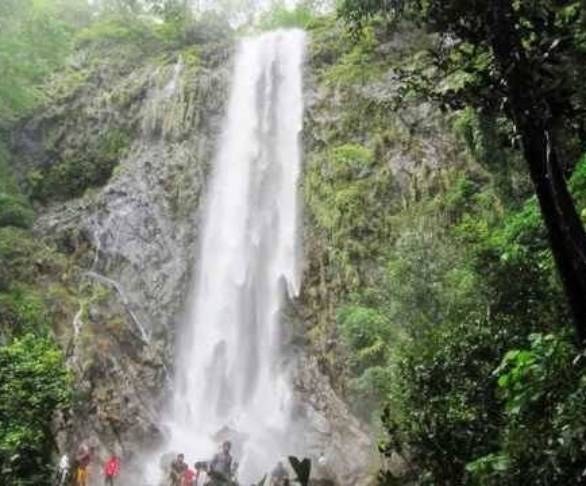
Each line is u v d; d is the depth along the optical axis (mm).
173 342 26625
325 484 20312
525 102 4492
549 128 4500
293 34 34906
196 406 25609
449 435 6926
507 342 8055
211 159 31484
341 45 32969
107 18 39844
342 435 21500
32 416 12594
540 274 9523
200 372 26469
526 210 12406
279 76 33344
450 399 7348
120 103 33156
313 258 26641
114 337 25219
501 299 9469
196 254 28906
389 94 28453
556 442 4719
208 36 38250
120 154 31703
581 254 4328
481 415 7023
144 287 27469
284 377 24703
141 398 24250
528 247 10695
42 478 11883
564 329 7488
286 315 26047
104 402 23062
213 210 30297
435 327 14438
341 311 22016
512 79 4527
